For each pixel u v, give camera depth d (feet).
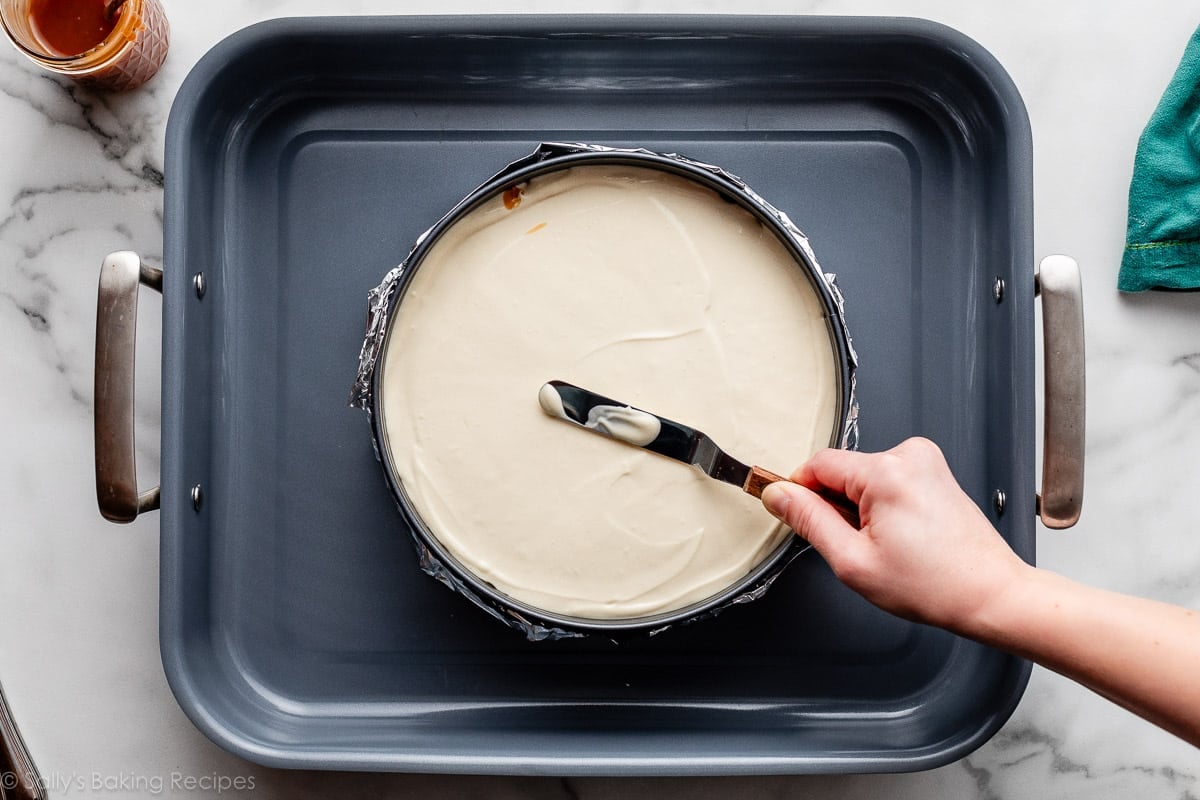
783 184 3.42
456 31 3.15
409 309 2.91
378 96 3.42
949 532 2.56
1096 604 2.47
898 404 3.37
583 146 3.00
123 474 2.93
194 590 3.20
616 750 3.12
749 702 3.31
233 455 3.37
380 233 3.40
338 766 2.99
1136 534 3.48
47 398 3.47
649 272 2.93
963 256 3.40
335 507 3.36
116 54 3.24
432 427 2.89
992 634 2.53
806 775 3.41
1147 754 3.43
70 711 3.40
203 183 3.29
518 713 3.31
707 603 2.79
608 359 2.90
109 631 3.42
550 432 2.89
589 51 3.29
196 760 3.40
